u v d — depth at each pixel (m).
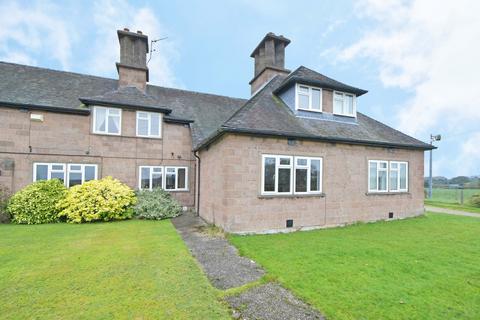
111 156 13.20
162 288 4.39
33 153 11.95
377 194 11.46
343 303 3.95
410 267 5.50
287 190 9.55
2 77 12.98
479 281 4.83
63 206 10.56
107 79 16.05
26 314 3.58
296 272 5.16
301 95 11.65
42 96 12.73
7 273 4.96
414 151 12.69
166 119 14.32
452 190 25.05
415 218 12.24
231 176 8.73
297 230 9.54
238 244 7.29
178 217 12.17
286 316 3.61
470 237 8.33
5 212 10.36
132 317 3.52
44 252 6.27
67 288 4.36
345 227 10.15
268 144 9.30
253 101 11.85
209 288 4.43
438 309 3.83
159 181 14.16
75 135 12.66
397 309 3.80
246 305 3.89
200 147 11.89
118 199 11.18
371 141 11.02
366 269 5.36
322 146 10.27
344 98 12.66
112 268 5.27
